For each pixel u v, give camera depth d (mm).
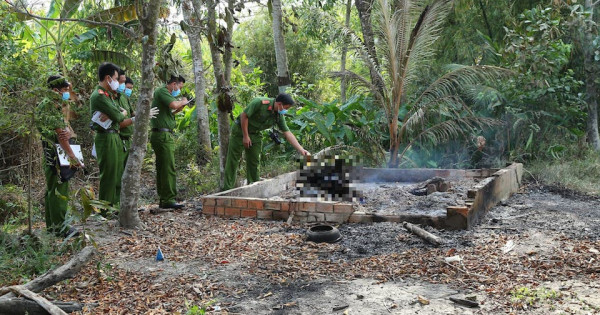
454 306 3686
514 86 9977
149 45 5824
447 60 12289
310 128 10531
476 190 5891
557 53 9688
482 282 4121
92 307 3844
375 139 10133
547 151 9797
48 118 4957
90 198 4648
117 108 6242
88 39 10883
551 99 10102
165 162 6969
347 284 4180
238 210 6477
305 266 4645
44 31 11641
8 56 7555
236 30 21141
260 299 3932
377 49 9367
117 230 5910
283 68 10742
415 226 5523
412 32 9086
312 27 13578
